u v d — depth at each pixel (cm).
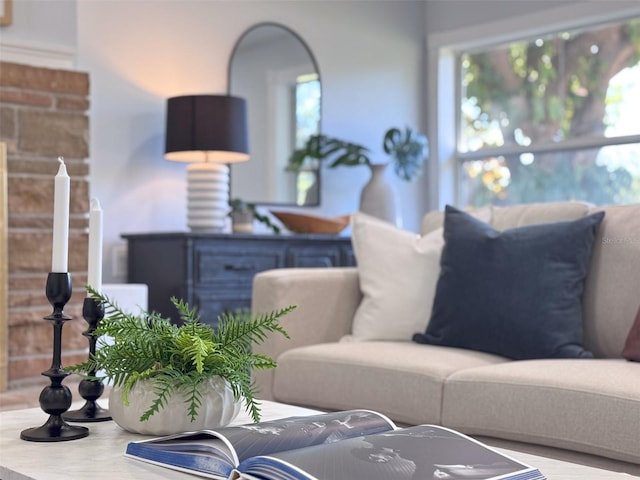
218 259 409
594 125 523
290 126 510
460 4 568
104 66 435
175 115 422
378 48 559
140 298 385
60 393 160
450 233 272
